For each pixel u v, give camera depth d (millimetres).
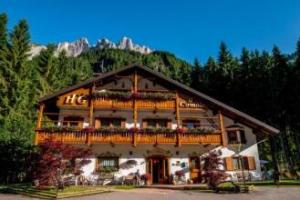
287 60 34906
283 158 35969
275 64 35031
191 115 24469
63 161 15664
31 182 18797
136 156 22562
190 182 22094
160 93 23672
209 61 44062
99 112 23594
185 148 23188
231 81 38031
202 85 41500
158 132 22125
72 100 22734
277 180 19984
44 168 14617
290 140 36031
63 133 21297
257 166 23375
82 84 23062
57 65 52812
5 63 34531
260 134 25609
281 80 33594
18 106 32719
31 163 17875
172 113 24297
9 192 15367
